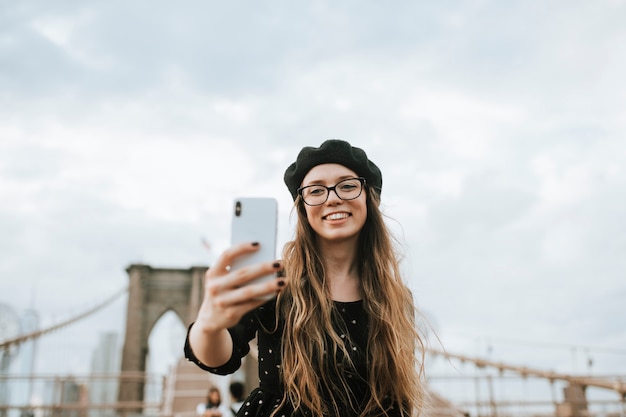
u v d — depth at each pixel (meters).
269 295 0.88
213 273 0.92
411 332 1.49
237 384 5.87
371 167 1.53
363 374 1.34
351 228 1.40
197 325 1.10
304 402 1.26
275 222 1.02
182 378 12.48
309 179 1.42
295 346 1.31
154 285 25.27
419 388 1.47
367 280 1.45
